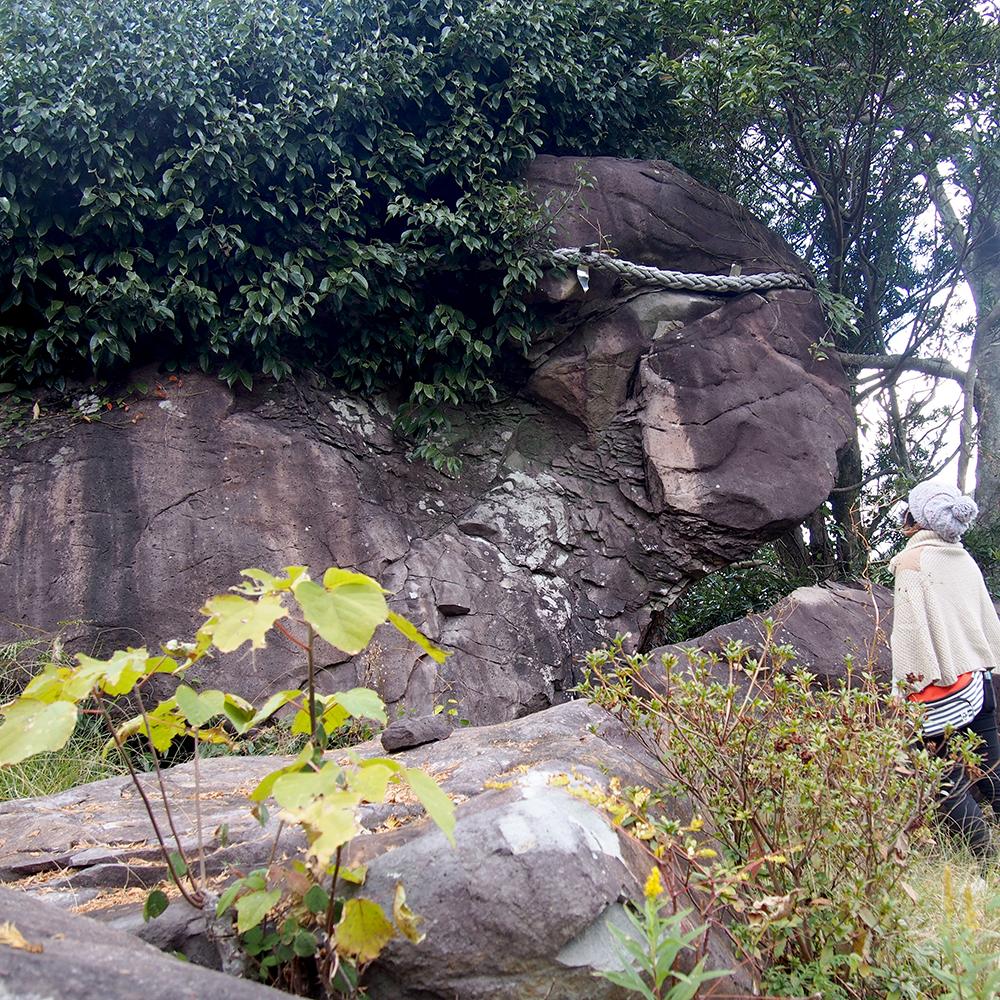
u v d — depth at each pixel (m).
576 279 6.16
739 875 1.96
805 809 2.35
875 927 2.09
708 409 6.16
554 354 6.43
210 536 5.16
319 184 5.91
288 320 5.49
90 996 1.28
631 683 2.96
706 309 6.61
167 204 5.34
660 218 6.55
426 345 6.04
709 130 7.48
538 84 6.62
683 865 2.27
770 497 5.97
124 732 2.05
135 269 5.49
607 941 1.80
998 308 8.31
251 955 1.88
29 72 5.16
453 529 6.00
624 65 7.20
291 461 5.51
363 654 5.14
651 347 6.40
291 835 2.33
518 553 6.01
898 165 7.45
